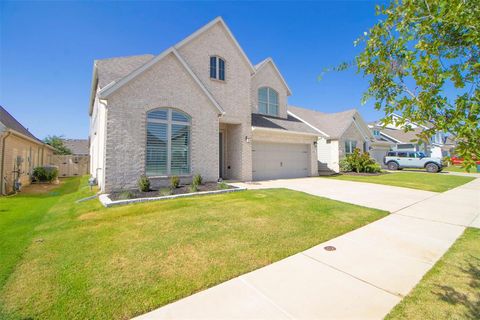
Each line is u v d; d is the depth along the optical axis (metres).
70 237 4.62
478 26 1.95
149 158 9.53
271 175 15.34
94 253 3.90
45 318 2.38
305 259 3.78
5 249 4.08
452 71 2.10
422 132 2.38
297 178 16.02
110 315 2.42
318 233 4.98
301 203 7.50
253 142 14.52
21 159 13.14
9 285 2.97
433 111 2.15
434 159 22.47
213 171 11.29
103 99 8.66
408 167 24.02
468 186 12.79
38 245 4.24
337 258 3.83
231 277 3.20
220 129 14.21
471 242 4.55
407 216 6.46
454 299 2.71
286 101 18.31
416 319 2.37
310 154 17.58
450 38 2.32
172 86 10.10
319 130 19.33
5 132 10.93
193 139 10.62
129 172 8.98
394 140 32.50
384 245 4.40
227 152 14.41
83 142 38.28
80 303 2.61
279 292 2.85
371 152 25.27
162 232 4.88
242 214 6.20
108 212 6.25
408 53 2.29
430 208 7.43
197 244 4.30
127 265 3.50
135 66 12.20
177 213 6.20
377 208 7.25
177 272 3.31
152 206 6.82
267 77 17.23
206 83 12.30
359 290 2.90
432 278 3.20
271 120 16.52
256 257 3.81
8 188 11.45
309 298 2.72
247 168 13.66
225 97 12.98
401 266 3.56
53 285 2.97
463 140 2.02
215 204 7.17
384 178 16.16
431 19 2.17
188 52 11.84
